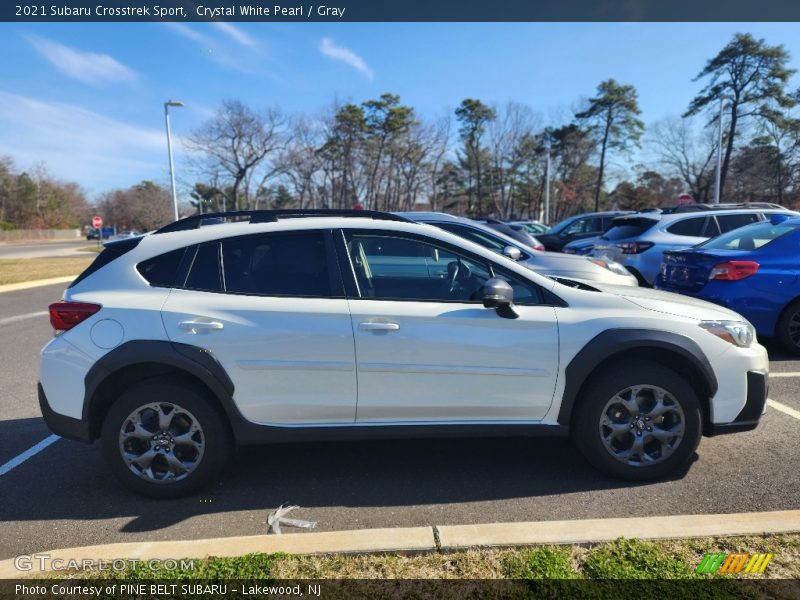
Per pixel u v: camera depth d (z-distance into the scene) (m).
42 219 92.19
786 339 6.23
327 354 3.35
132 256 3.53
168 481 3.39
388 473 3.76
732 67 40.78
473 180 61.81
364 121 52.00
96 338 3.32
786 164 41.34
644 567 2.52
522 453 4.05
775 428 4.36
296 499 3.42
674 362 3.57
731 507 3.19
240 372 3.33
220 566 2.57
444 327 3.38
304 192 54.47
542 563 2.56
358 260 3.54
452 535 2.78
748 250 6.37
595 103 50.88
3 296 13.90
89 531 3.09
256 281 3.47
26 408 5.28
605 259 7.84
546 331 3.42
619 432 3.46
